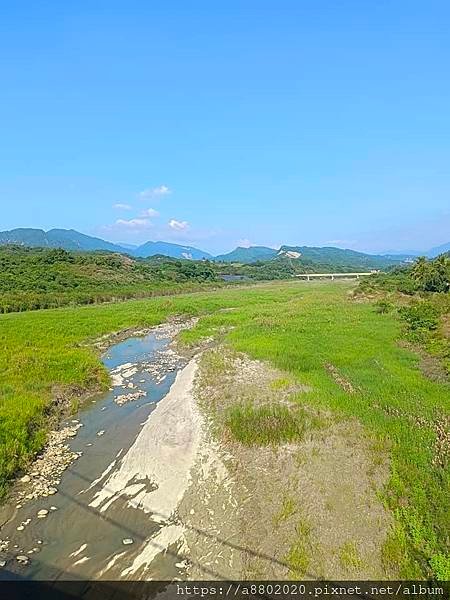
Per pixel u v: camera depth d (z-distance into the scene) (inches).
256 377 1136.8
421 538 482.0
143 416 931.3
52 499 613.6
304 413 843.4
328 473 636.1
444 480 578.9
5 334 1721.2
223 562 490.6
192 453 738.8
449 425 772.6
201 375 1211.9
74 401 1003.3
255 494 610.2
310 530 521.3
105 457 738.2
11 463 674.2
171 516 575.8
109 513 581.6
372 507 551.5
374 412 829.2
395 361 1240.8
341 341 1504.7
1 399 916.6
